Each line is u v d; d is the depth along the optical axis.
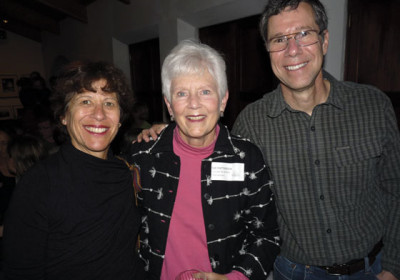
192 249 1.09
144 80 4.65
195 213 1.09
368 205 1.17
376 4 1.78
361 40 1.87
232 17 2.75
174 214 1.09
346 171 1.12
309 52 1.04
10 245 0.82
